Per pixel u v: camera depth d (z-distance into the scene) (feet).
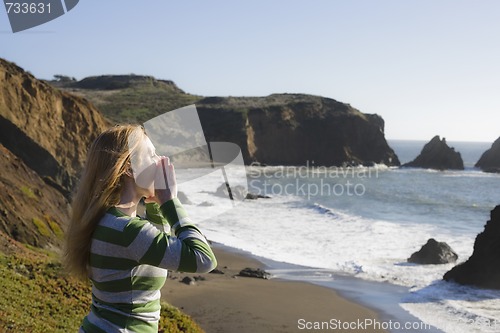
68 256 6.84
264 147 353.72
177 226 6.74
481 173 346.54
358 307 54.24
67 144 137.49
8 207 56.29
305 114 377.71
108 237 6.50
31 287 32.42
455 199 200.13
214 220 116.47
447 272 66.18
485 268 62.69
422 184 263.49
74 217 6.82
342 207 162.61
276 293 59.00
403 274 69.77
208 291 57.88
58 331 27.09
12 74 128.88
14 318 26.03
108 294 6.59
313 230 107.45
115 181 6.68
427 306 54.54
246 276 67.10
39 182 70.85
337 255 82.38
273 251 84.58
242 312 50.78
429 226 122.21
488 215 153.07
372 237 100.42
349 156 367.25
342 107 395.75
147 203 7.52
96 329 6.58
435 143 382.22
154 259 6.42
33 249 50.88
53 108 136.87
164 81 558.15
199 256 6.51
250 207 143.02
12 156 70.69
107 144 6.79
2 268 33.91
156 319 6.85
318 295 58.85
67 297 33.91
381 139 387.14
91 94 423.64
